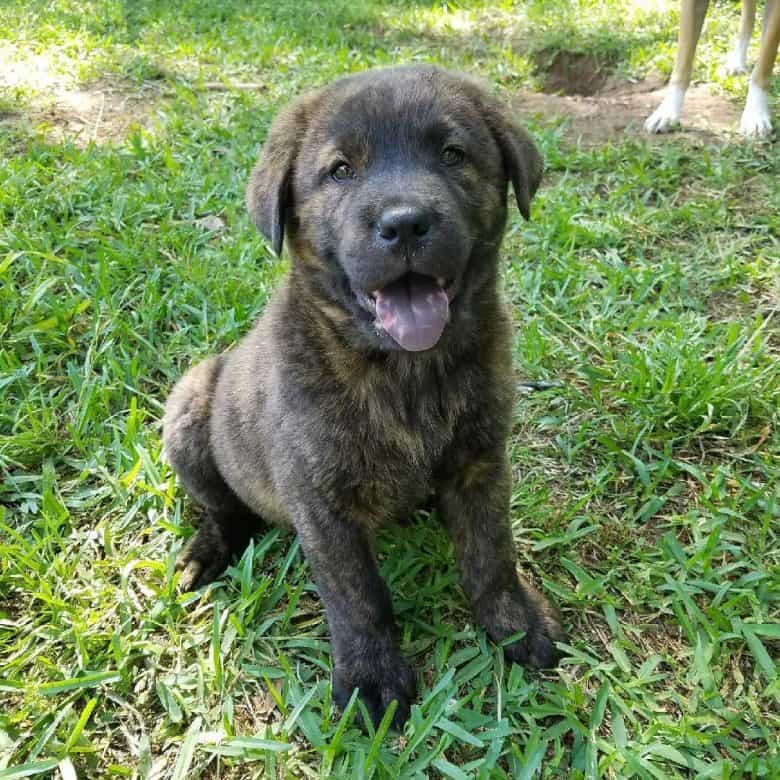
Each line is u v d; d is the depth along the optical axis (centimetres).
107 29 140
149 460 58
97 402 64
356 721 44
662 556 53
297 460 44
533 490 58
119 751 43
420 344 40
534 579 52
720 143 100
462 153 44
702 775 40
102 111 109
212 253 80
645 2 155
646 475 57
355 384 44
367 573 45
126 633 49
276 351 46
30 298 70
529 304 75
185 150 97
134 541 55
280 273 73
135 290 75
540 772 41
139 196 86
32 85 114
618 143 102
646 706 44
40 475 59
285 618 49
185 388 56
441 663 46
